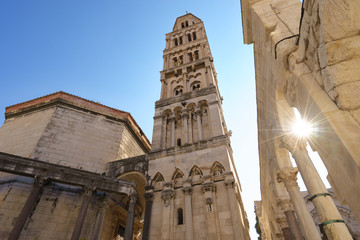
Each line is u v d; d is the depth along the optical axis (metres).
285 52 8.82
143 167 26.67
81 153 28.91
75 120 31.30
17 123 31.14
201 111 29.95
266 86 15.47
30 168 21.14
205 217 19.48
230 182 20.56
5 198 21.44
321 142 7.09
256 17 11.91
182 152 25.30
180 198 21.70
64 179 21.61
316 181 9.96
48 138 27.80
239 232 17.45
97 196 25.33
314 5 6.57
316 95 6.96
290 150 12.28
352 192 5.96
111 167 28.97
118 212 27.94
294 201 13.72
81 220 19.47
